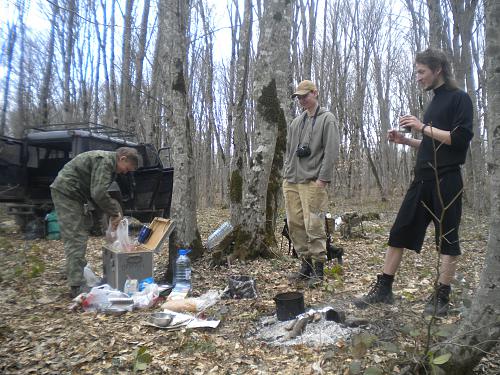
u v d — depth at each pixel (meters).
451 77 3.51
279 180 6.59
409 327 2.77
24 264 6.34
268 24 6.08
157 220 5.24
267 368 2.96
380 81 28.19
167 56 6.29
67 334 3.67
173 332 3.62
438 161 3.41
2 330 3.72
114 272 4.64
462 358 2.38
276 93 6.08
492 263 2.34
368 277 5.11
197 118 23.36
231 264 5.83
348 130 26.12
